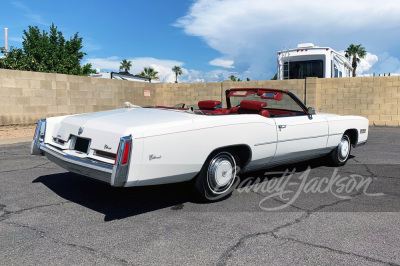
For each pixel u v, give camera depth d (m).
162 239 2.86
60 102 12.12
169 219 3.33
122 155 2.96
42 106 11.55
